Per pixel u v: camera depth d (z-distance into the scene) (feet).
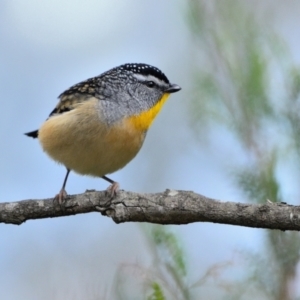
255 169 30.19
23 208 33.35
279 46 32.45
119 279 26.35
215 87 33.09
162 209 29.81
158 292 24.80
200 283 26.27
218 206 28.94
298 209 27.58
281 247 27.32
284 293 26.53
